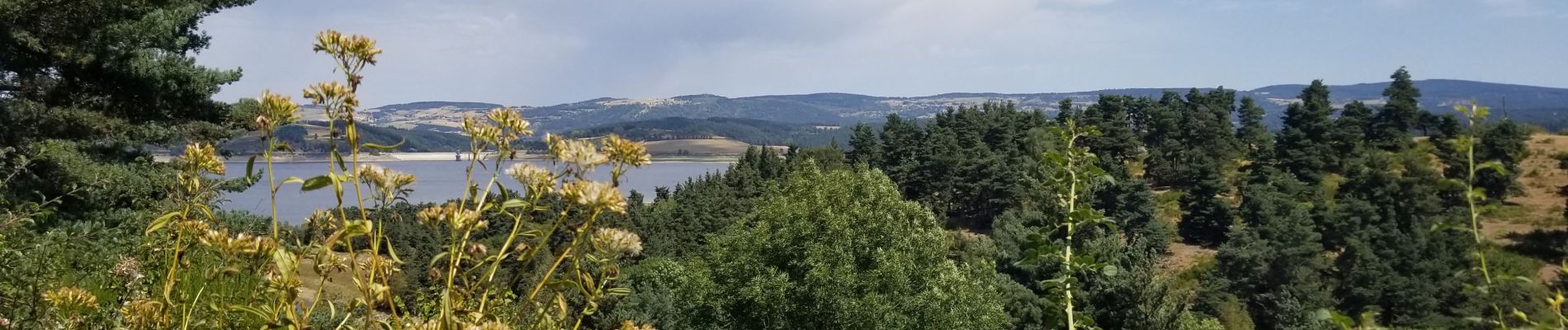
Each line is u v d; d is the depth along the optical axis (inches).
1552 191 2199.8
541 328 79.2
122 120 524.7
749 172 3312.0
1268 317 1534.2
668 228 2625.5
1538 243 1742.1
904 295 864.9
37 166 407.2
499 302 81.3
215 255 94.5
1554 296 101.3
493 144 79.1
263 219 342.6
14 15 454.3
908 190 3097.9
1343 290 1612.9
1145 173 3275.1
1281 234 1678.2
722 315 915.4
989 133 3582.7
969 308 851.4
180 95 545.3
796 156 3494.1
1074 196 183.6
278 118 75.7
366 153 77.3
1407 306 1374.3
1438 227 109.9
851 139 3858.3
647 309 959.0
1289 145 2970.0
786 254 895.1
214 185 102.8
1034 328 948.0
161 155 593.3
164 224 92.1
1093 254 182.9
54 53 493.4
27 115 489.4
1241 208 2313.0
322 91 73.4
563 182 77.2
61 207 406.9
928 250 928.9
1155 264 1013.8
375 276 80.7
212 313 101.3
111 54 513.0
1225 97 4050.2
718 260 967.0
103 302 131.6
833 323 833.5
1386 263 1473.9
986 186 2694.4
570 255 77.3
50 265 154.6
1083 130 187.5
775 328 847.7
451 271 76.2
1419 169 1894.7
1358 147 3080.7
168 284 91.2
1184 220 2384.4
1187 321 977.5
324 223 80.9
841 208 931.3
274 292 88.8
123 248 166.6
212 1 590.6
